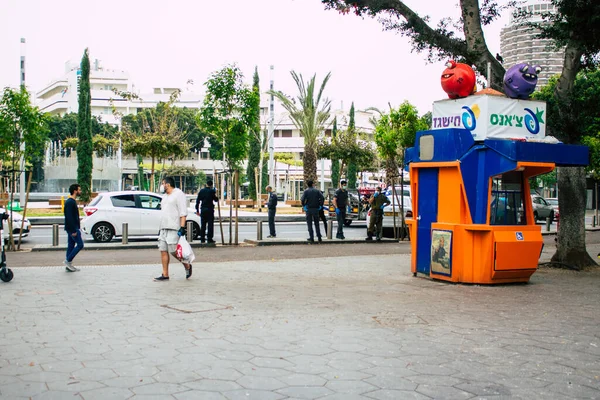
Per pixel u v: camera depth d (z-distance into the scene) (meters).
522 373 4.92
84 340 5.80
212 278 10.35
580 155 9.88
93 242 17.92
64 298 8.09
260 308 7.53
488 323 6.84
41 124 23.72
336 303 7.96
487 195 9.67
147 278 10.22
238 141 19.78
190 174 73.19
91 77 106.00
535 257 9.96
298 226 28.03
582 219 12.64
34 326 6.39
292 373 4.82
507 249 9.65
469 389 4.49
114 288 9.02
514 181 10.09
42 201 49.19
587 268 12.42
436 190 10.37
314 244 18.34
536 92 29.30
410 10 13.08
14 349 5.45
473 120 9.87
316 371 4.88
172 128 37.16
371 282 10.06
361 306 7.77
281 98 33.81
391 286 9.60
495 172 9.52
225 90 18.89
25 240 19.42
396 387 4.50
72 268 11.09
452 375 4.83
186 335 6.05
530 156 9.30
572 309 7.79
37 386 4.42
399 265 12.74
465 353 5.52
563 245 12.73
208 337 5.97
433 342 5.90
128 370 4.84
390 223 21.89
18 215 19.36
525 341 6.00
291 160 66.38
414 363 5.16
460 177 9.76
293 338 5.97
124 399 4.16
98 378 4.62
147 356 5.26
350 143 42.41
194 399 4.18
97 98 104.31
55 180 57.97
